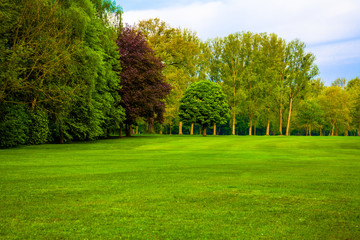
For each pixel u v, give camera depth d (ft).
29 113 97.40
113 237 16.78
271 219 20.12
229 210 22.21
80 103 110.01
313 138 139.33
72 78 99.91
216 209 22.45
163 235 17.10
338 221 19.75
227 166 50.29
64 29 90.53
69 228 18.20
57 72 89.97
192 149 95.91
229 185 31.91
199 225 18.85
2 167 47.60
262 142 121.19
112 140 133.08
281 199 25.67
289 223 19.30
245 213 21.44
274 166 50.60
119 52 148.25
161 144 114.32
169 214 21.15
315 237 16.93
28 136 101.24
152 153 80.12
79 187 30.60
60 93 89.86
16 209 22.22
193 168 47.26
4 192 28.07
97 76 111.96
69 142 120.06
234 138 145.18
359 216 20.84
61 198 25.75
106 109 129.70
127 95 142.82
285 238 16.75
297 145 109.81
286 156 72.64
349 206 23.44
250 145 110.63
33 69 86.22
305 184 32.68
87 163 54.49
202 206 23.29
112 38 140.26
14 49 79.51
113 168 47.01
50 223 19.11
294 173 41.65
